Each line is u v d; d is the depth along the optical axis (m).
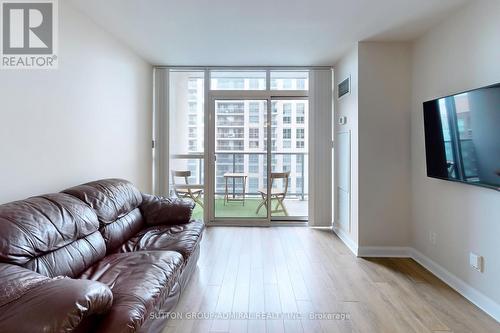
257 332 2.00
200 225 3.09
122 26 3.07
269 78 4.64
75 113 2.67
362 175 3.44
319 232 4.32
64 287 1.23
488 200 2.27
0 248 1.45
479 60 2.35
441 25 2.86
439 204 2.89
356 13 2.76
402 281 2.78
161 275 1.88
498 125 2.03
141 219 3.02
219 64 4.42
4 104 1.97
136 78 3.96
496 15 2.18
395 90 3.42
